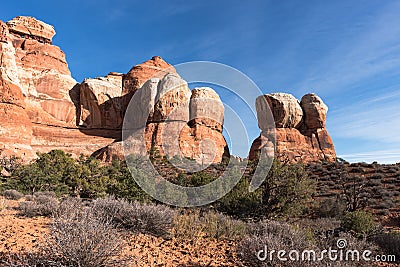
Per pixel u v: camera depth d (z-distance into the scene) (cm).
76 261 324
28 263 327
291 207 1080
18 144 4397
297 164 1195
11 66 4903
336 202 1500
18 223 628
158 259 436
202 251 518
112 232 378
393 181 2230
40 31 7338
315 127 4700
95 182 2134
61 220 376
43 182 2058
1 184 1945
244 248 426
